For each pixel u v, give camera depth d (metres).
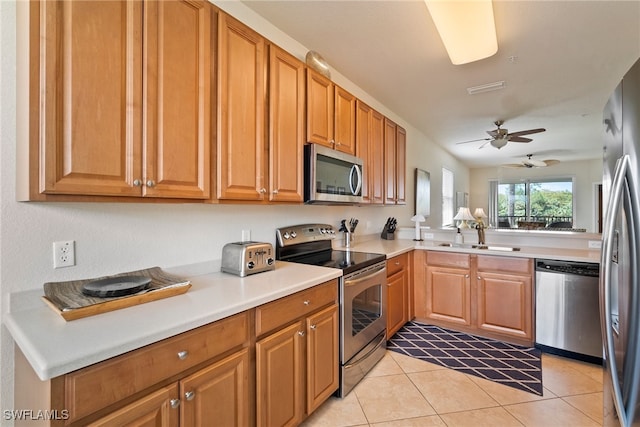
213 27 1.53
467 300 3.00
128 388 0.94
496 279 2.85
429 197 5.54
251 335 1.37
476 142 5.84
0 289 1.11
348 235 3.03
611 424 1.26
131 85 1.19
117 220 1.43
